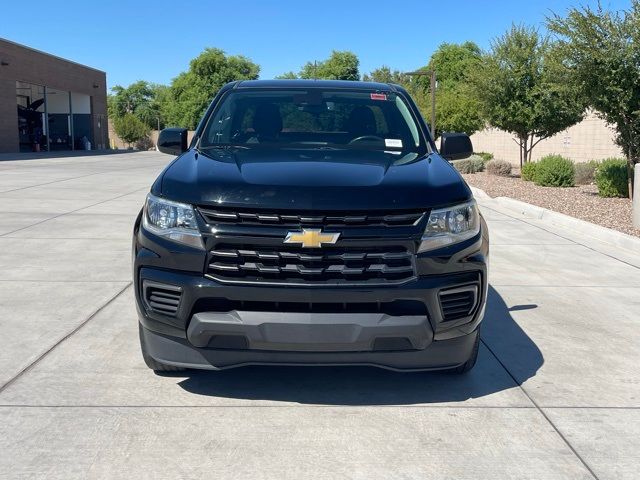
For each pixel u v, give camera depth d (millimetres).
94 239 9570
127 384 4352
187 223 3744
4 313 5855
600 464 3473
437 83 78125
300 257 3627
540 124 22406
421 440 3684
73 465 3346
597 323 5992
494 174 25453
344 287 3621
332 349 3664
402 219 3719
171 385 4348
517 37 22250
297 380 4480
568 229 11664
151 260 3830
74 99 49688
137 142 61156
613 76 13742
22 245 9023
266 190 3713
